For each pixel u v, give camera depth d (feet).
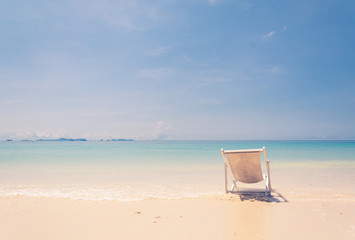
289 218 12.32
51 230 10.57
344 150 86.12
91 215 12.76
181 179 25.31
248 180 18.52
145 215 12.78
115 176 27.32
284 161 44.19
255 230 10.60
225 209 13.99
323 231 10.49
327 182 23.12
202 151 83.46
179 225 11.22
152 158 52.47
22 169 33.30
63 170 32.35
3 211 13.50
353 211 13.57
